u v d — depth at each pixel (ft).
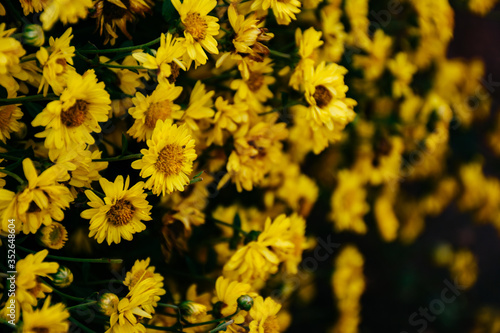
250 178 2.46
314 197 3.03
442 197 4.34
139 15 2.27
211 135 2.41
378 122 3.38
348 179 3.28
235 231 2.55
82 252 2.40
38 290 2.04
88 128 2.07
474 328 4.81
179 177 2.17
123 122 2.35
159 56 2.13
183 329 2.38
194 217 2.44
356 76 2.94
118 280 2.27
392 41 3.35
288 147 3.00
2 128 2.09
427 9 3.30
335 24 2.77
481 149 5.08
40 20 2.09
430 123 3.55
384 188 3.96
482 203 4.46
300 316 3.84
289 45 2.44
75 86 2.01
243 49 2.26
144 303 2.18
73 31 2.23
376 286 4.54
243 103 2.39
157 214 2.43
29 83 2.12
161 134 2.13
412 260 4.77
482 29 5.53
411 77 3.56
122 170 2.33
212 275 2.73
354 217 3.34
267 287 2.97
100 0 2.15
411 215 4.29
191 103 2.30
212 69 2.48
